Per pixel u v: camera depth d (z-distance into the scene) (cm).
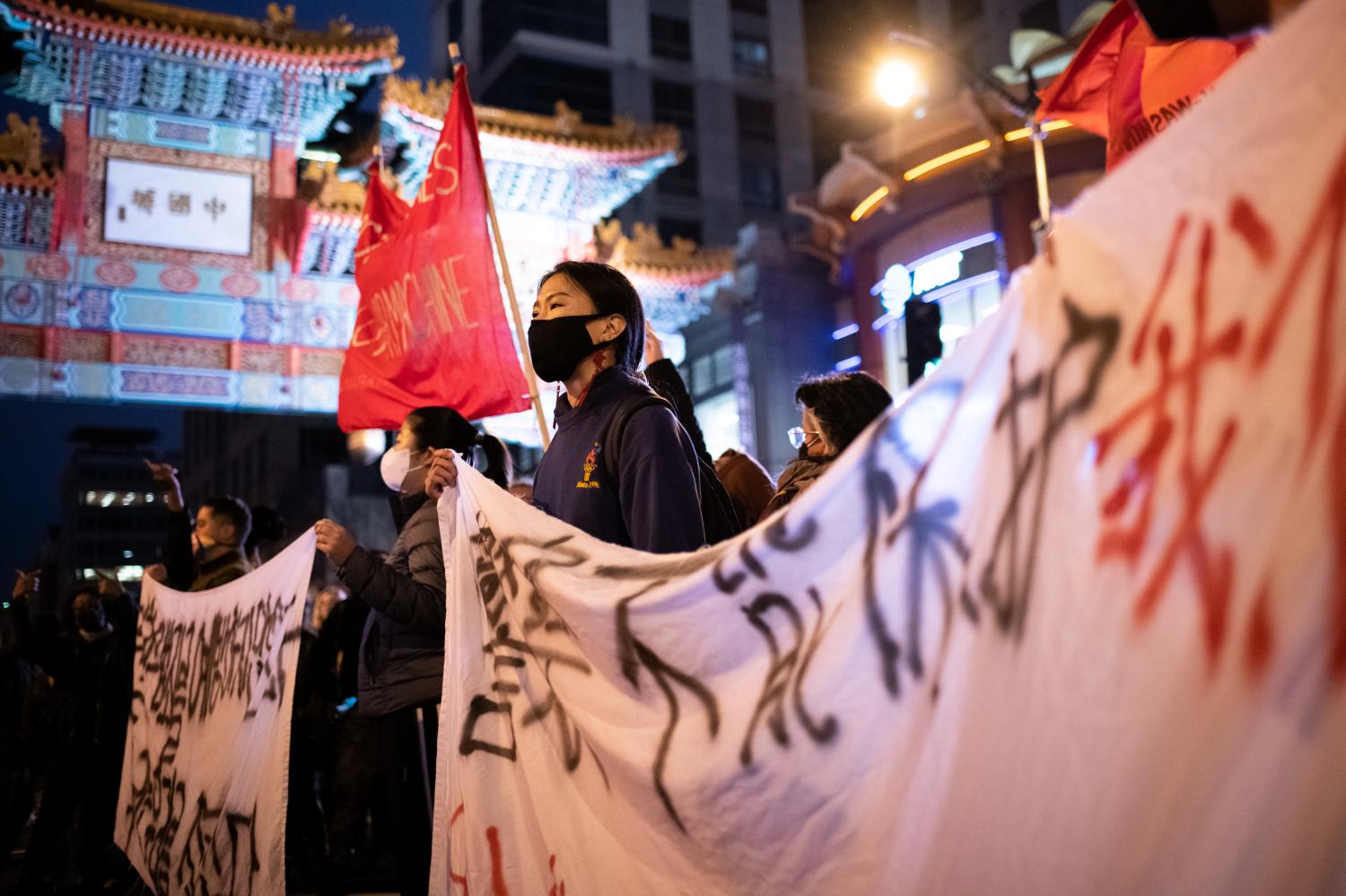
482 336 458
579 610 223
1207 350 117
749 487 416
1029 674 135
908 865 151
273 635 361
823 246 2573
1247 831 104
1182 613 115
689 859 192
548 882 234
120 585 582
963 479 156
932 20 3172
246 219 1772
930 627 159
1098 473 129
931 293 2184
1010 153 2059
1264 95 112
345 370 501
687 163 3566
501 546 259
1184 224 121
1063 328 137
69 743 581
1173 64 379
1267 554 106
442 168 474
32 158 1647
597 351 279
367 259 502
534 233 1977
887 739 163
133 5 1648
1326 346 104
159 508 6069
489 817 254
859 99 3900
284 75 1742
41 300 1644
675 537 245
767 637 186
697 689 195
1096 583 127
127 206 1709
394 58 1764
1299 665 102
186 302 1725
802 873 171
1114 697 122
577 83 3544
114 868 614
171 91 1734
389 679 355
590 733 218
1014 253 2034
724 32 3738
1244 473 110
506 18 3644
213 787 384
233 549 504
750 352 2698
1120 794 119
